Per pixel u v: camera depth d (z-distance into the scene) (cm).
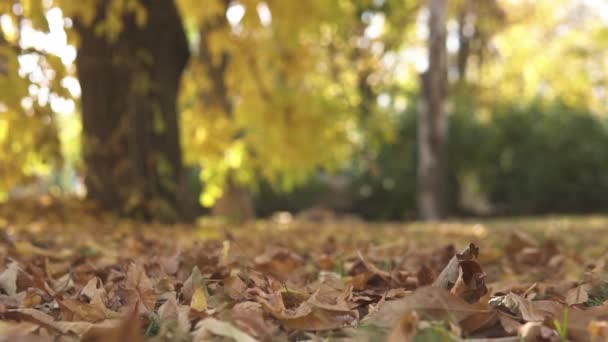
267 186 2098
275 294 232
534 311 214
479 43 2572
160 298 251
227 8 1071
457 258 238
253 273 295
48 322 193
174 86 886
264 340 188
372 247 448
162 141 863
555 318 193
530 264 424
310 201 2134
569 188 2094
